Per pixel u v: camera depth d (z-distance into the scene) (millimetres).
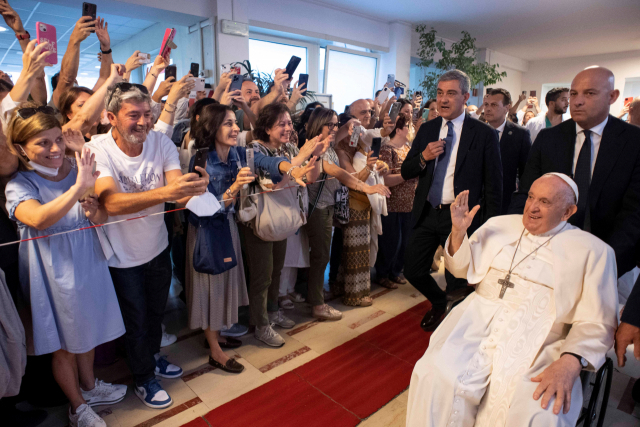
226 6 5551
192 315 2191
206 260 2021
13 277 1714
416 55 8906
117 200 1640
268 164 2201
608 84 1775
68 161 1729
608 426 1878
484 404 1482
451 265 1783
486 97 3170
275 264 2674
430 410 1481
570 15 7332
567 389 1289
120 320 1855
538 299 1572
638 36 8852
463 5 6879
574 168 1938
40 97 2404
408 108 3889
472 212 1690
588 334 1409
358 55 7930
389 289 3496
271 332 2576
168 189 1599
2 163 1561
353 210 2971
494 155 2355
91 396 1989
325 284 3586
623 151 1805
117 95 1646
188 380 2217
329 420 1914
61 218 1599
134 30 7879
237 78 3043
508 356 1502
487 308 1681
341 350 2516
